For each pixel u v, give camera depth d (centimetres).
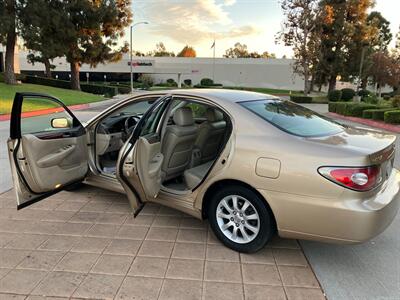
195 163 429
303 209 279
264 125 313
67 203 439
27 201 342
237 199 321
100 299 260
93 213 411
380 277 294
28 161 336
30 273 291
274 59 6062
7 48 2758
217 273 295
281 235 299
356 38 4003
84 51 3300
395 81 4462
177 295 265
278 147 293
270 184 291
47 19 2534
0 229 368
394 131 1355
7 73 2794
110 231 368
